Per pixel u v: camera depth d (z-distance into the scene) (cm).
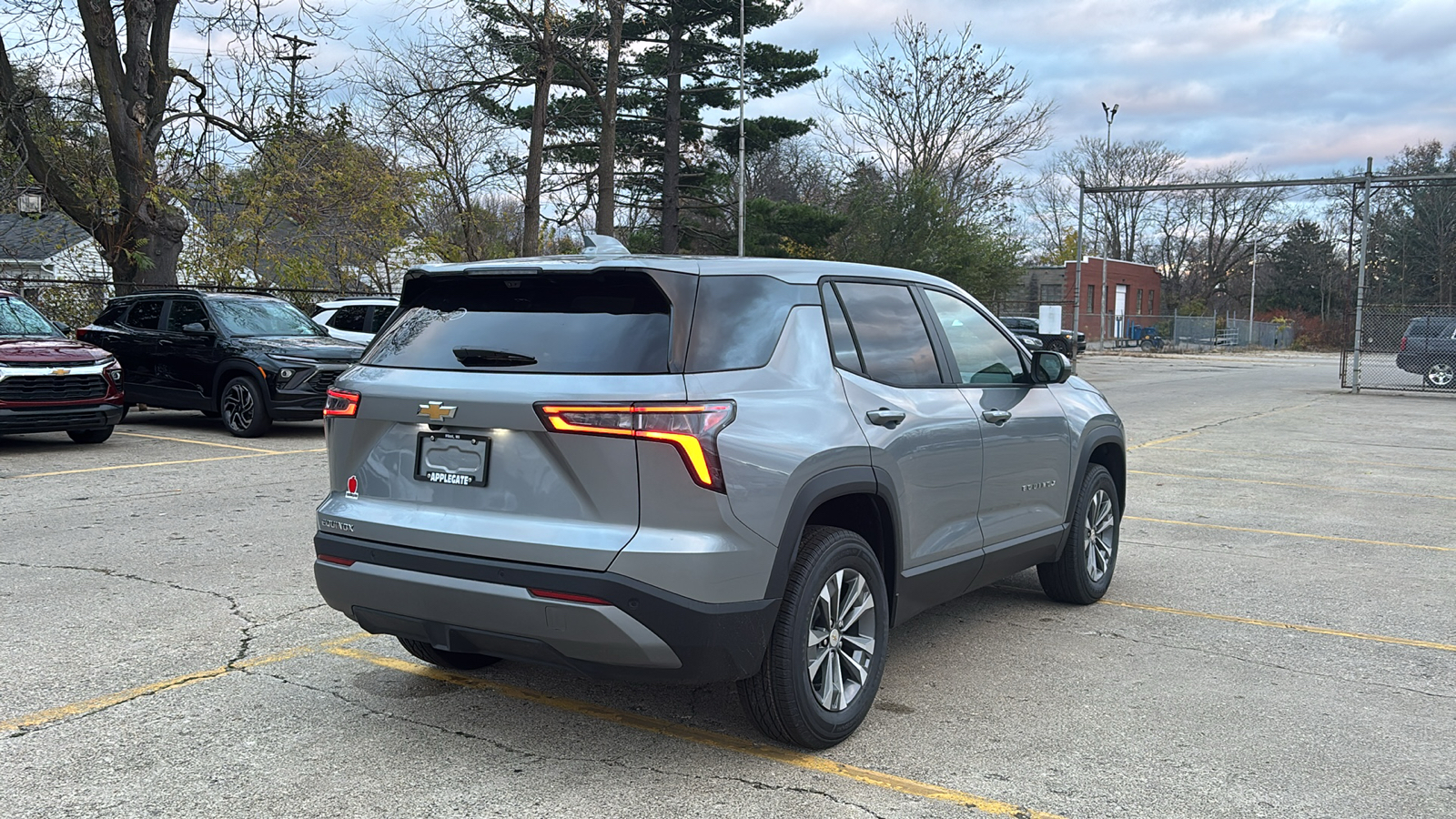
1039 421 532
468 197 2708
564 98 3381
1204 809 345
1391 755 391
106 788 349
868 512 418
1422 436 1585
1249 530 851
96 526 771
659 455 334
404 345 391
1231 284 9106
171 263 1988
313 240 2227
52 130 2016
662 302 353
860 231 4069
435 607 358
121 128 1891
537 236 2394
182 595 588
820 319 406
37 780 354
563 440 339
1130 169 7869
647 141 4044
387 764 371
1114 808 344
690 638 338
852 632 407
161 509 841
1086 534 595
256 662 479
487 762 375
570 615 333
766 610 355
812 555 376
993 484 491
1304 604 615
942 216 3994
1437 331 2566
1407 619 586
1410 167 7269
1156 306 6981
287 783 355
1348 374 3372
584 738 397
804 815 336
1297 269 8944
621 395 336
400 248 2408
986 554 489
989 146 4522
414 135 2533
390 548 368
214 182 2044
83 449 1194
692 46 3850
